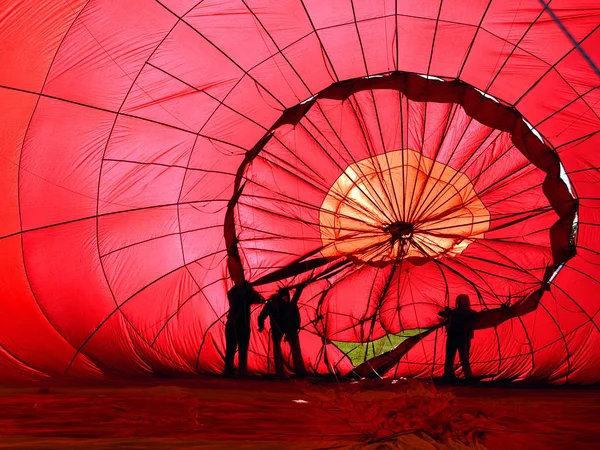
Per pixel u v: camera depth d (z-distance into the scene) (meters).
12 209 8.93
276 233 10.41
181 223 9.78
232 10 8.96
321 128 9.92
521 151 9.78
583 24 8.84
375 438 4.07
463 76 9.43
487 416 5.42
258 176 10.09
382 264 10.61
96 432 4.21
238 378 9.56
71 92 8.96
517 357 10.16
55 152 9.03
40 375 8.89
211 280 10.02
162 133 9.41
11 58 8.80
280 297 10.30
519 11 8.84
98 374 9.12
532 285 10.34
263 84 9.47
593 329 9.91
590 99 9.22
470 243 10.54
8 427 4.38
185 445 3.81
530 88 9.34
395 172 10.05
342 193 10.20
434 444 3.99
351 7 8.99
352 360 11.21
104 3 8.74
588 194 9.73
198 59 9.18
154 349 9.52
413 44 9.26
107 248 9.38
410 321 10.91
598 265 9.88
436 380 10.23
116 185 9.35
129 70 9.03
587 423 5.37
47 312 9.07
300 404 6.22
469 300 10.41
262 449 3.73
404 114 9.83
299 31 9.15
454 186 10.10
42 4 8.73
